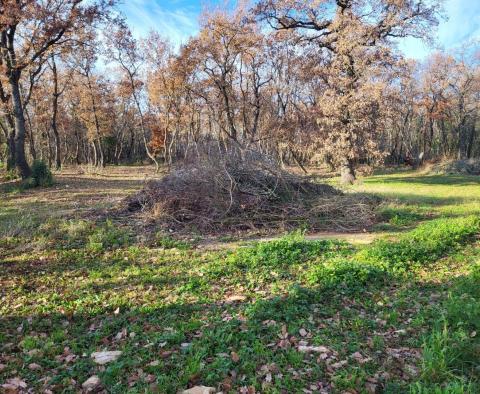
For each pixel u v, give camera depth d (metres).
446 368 3.85
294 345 4.57
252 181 13.38
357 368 4.00
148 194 13.18
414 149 65.00
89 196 18.36
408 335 4.77
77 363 4.41
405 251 8.02
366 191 19.06
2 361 4.72
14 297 6.88
